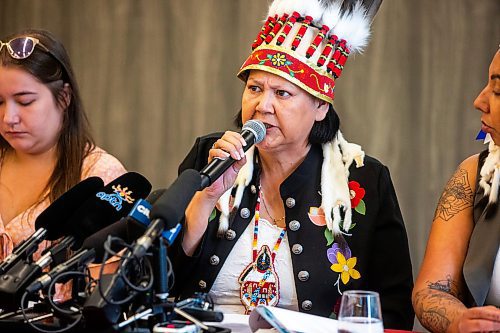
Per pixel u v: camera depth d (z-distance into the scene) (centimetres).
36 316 330
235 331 364
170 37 835
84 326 311
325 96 454
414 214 795
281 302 457
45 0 855
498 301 419
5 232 480
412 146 795
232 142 386
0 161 510
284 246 464
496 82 411
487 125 420
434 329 399
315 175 475
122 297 303
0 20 862
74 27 852
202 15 827
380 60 798
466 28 785
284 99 448
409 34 793
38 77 476
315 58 453
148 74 841
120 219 354
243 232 468
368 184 477
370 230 470
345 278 459
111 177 494
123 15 843
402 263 471
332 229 462
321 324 361
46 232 356
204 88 829
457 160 790
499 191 425
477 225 427
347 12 462
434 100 792
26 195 499
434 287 425
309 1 455
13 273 334
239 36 820
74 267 327
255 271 460
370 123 800
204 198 438
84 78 851
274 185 476
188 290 464
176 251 452
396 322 461
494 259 417
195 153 497
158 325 293
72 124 497
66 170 492
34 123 479
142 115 842
